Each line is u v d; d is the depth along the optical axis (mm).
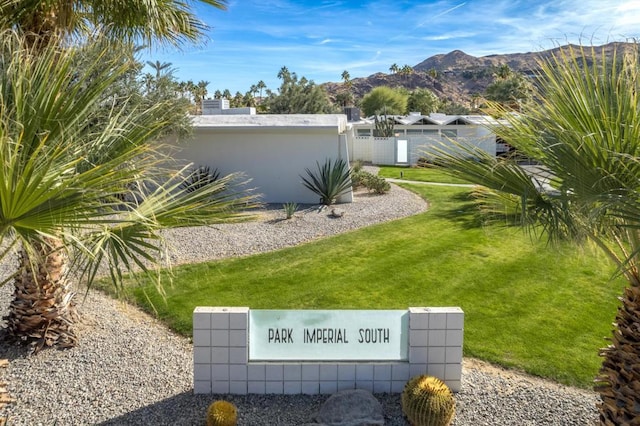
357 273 9602
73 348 6234
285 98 36344
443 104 77250
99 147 4027
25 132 3633
